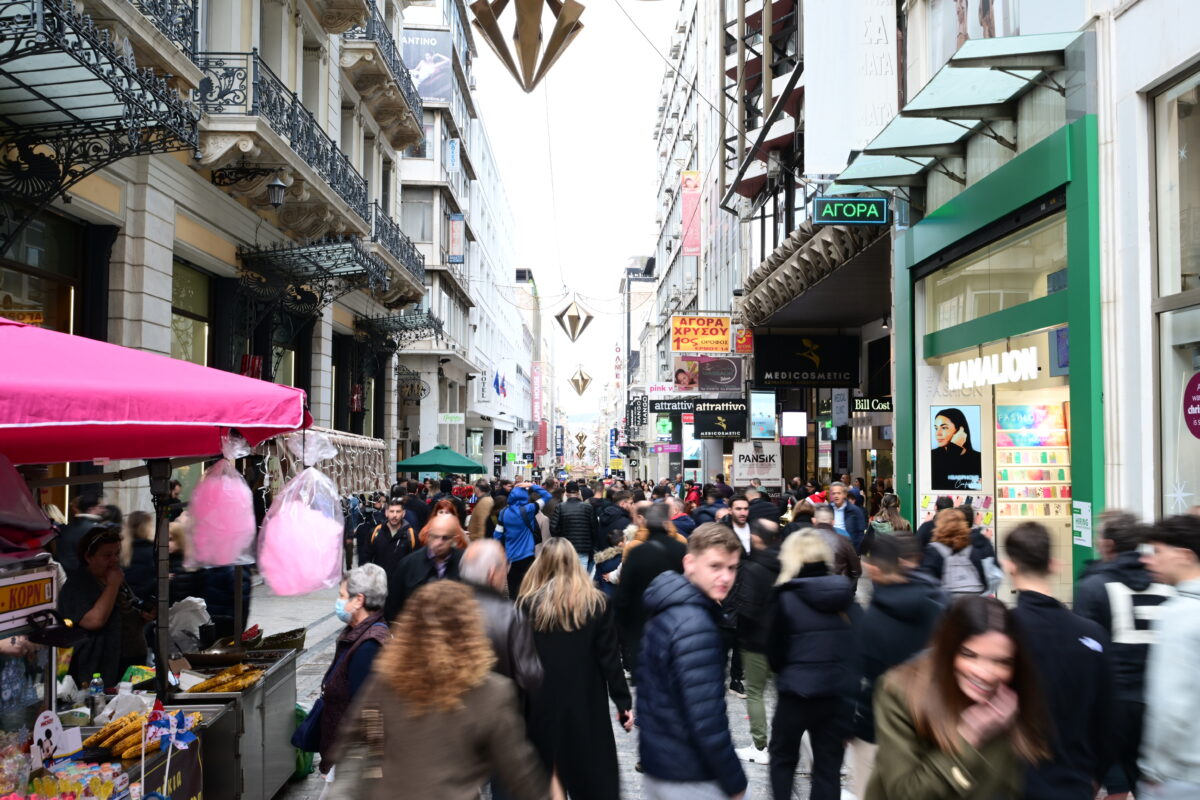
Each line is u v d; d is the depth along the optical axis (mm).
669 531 6957
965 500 12797
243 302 16344
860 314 23812
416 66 36281
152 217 12375
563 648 4527
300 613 13203
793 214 24312
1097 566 4402
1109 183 9055
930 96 10852
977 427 12625
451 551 6465
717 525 3789
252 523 6438
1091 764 3244
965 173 12391
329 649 10344
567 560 4680
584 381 41688
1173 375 8320
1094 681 3295
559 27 7305
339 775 2775
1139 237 8648
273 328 17734
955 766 2480
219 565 6402
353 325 23703
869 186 13812
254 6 15172
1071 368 9562
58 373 3641
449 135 39281
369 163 24359
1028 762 2605
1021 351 11094
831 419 25125
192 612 6809
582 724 4473
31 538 4094
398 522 10445
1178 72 8156
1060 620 3377
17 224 10172
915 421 13875
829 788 4762
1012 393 11609
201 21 14039
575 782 4445
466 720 2707
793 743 4836
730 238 34844
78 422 3564
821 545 4969
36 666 4172
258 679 5434
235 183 14953
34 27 7051
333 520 6703
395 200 27109
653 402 31562
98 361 4109
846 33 13211
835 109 13188
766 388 27203
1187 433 8109
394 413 28719
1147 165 8656
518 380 78938
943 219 12703
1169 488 8352
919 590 4441
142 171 12148
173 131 9414
